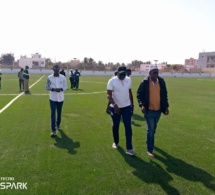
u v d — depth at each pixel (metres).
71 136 7.05
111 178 4.52
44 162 5.16
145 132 7.64
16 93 16.97
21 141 6.50
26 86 17.12
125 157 5.54
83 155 5.61
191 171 4.88
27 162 5.15
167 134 7.52
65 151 5.83
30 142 6.43
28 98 14.58
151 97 5.43
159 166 5.09
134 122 8.97
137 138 7.00
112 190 4.10
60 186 4.19
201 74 64.06
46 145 6.23
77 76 21.27
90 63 80.19
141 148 6.16
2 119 8.95
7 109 10.88
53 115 7.04
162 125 8.66
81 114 10.25
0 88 19.84
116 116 5.89
